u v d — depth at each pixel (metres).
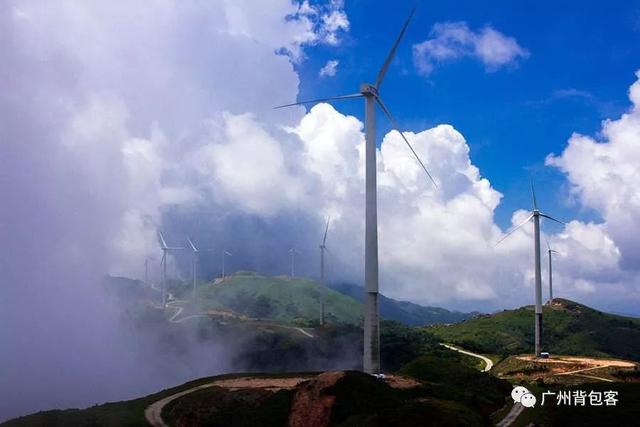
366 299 122.12
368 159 126.62
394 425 94.56
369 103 129.12
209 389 125.38
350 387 108.62
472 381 135.25
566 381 171.88
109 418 117.81
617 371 176.62
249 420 107.62
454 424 94.50
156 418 117.88
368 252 122.56
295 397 110.75
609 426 107.12
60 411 124.88
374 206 124.69
